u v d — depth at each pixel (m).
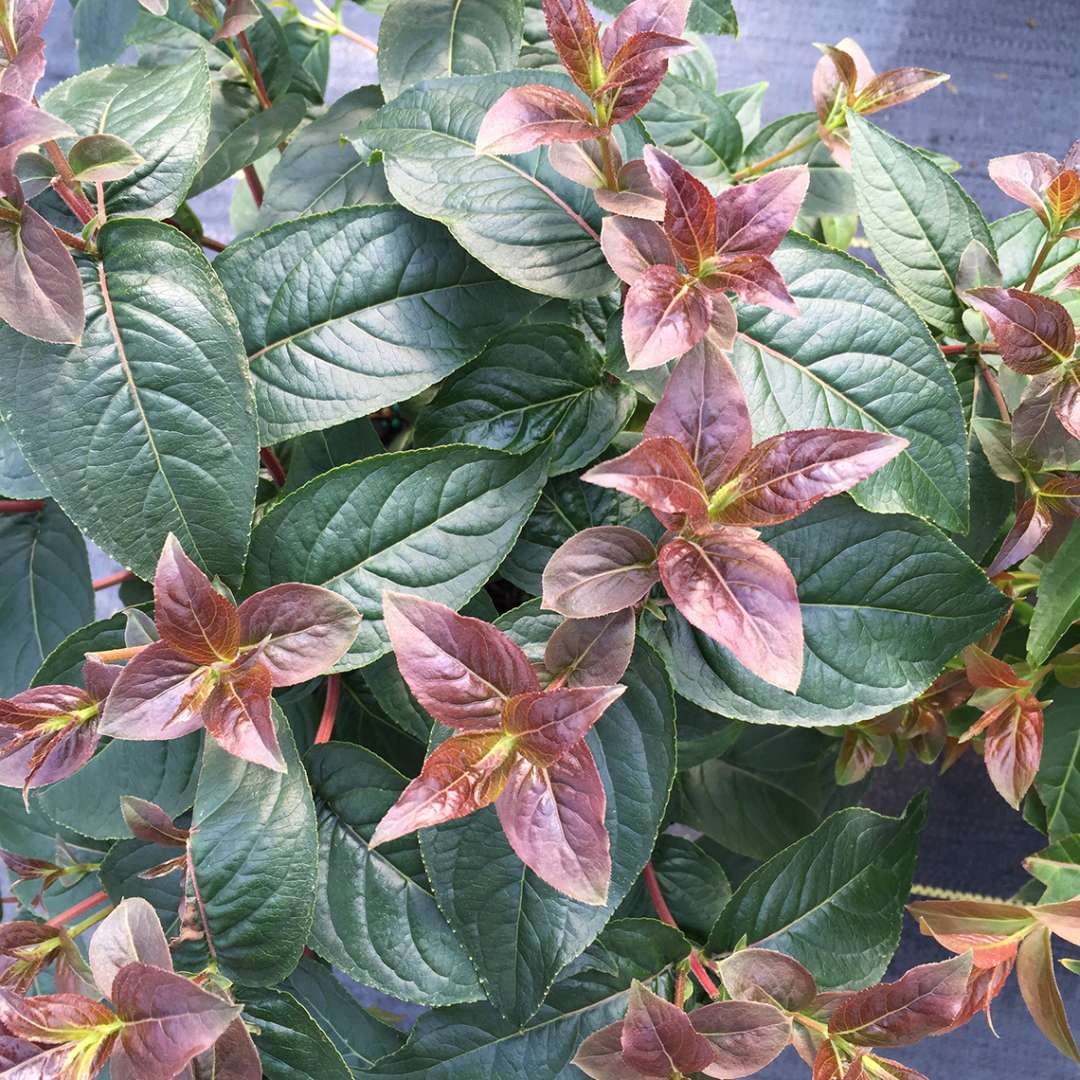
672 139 0.51
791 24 0.68
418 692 0.35
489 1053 0.43
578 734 0.34
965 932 0.42
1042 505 0.42
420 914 0.42
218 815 0.39
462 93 0.42
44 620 0.47
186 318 0.39
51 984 0.46
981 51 0.67
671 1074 0.37
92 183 0.39
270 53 0.49
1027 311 0.39
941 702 0.49
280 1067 0.40
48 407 0.38
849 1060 0.38
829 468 0.35
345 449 0.46
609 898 0.39
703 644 0.41
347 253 0.42
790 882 0.45
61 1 0.66
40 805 0.43
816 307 0.41
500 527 0.41
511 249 0.41
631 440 0.46
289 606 0.36
